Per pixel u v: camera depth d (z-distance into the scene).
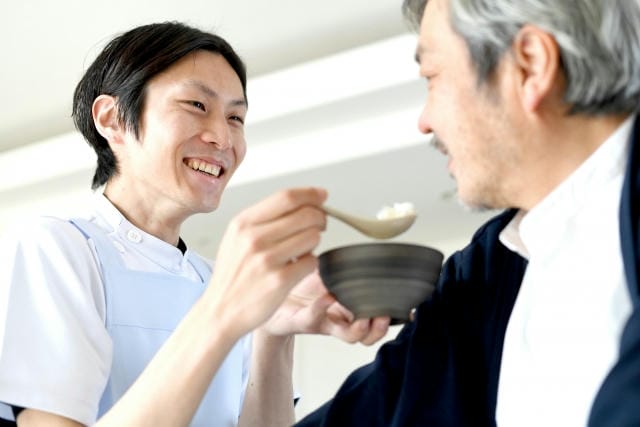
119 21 3.57
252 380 1.80
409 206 1.30
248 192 4.16
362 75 3.55
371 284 1.24
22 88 4.12
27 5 3.49
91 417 1.58
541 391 1.15
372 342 1.33
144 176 1.85
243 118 1.99
